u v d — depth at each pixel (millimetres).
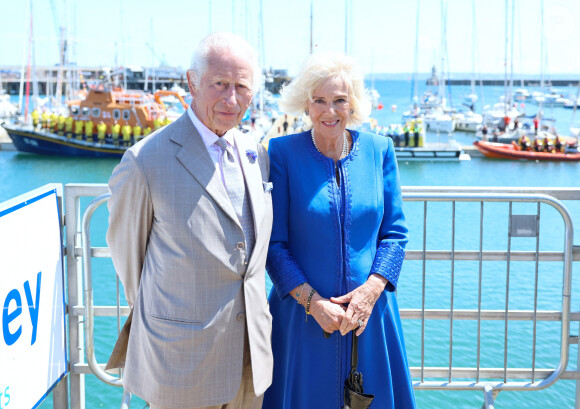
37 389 2371
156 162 1946
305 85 2262
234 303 2016
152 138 1993
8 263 2133
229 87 1961
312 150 2361
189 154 1978
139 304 2061
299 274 2258
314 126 2312
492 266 10328
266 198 2150
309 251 2303
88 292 2641
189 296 1961
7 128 33594
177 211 1939
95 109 33562
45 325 2438
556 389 5957
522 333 7246
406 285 9508
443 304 8641
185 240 1940
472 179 26125
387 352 2371
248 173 2094
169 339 1972
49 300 2475
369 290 2230
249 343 2064
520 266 10258
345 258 2285
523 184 24719
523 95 78938
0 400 2078
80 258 2752
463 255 2805
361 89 2318
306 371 2340
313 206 2291
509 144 34781
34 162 31984
